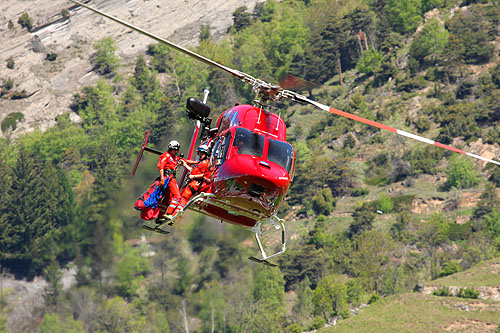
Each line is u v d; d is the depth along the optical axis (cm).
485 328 17862
